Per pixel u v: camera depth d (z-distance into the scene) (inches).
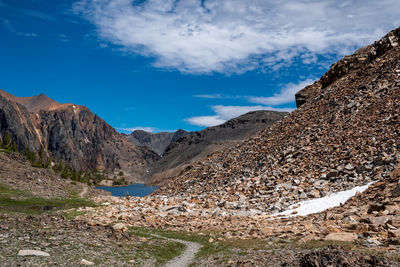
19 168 3243.1
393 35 3321.9
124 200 2554.1
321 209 1445.6
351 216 1117.7
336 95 3029.0
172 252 991.0
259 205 1834.4
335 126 2439.7
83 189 3796.8
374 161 1684.3
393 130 1894.7
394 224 909.2
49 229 987.3
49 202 2407.7
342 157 1951.3
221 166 3159.5
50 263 681.6
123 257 842.2
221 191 2381.9
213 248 1024.2
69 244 854.5
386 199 1202.6
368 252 707.4
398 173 1387.8
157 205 2106.3
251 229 1253.1
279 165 2352.4
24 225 986.1
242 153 3196.4
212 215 1761.8
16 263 644.7
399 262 617.9
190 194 2711.6
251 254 878.4
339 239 890.1
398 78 2486.5
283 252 840.3
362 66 3440.0
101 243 941.8
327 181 1797.5
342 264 598.9
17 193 2524.6
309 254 666.8
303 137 2573.8
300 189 1823.3
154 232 1370.6
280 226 1254.3
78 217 1627.7
